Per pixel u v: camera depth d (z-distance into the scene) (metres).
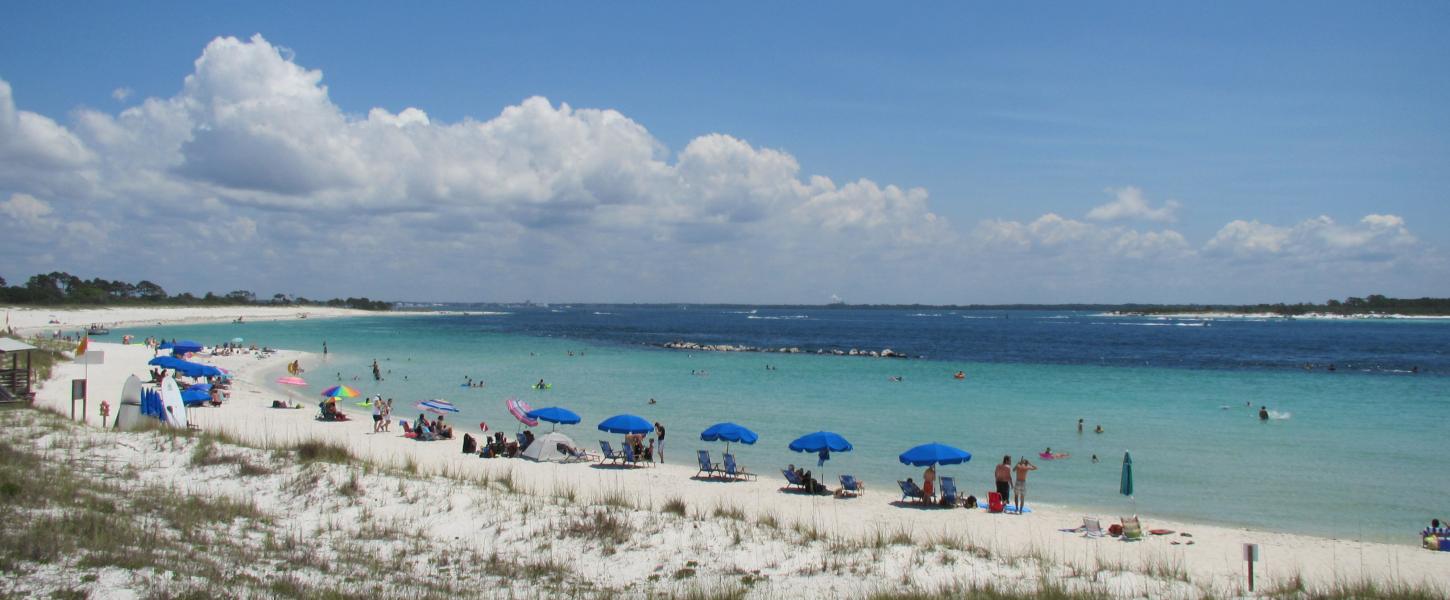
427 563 13.02
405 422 32.62
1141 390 50.78
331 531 14.50
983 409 41.34
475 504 17.12
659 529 15.97
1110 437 32.84
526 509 16.94
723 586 12.55
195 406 36.84
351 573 11.84
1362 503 22.31
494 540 14.85
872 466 27.42
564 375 59.19
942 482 21.92
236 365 60.09
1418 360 79.38
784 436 33.12
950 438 32.62
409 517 15.94
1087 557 16.91
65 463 16.97
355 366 64.06
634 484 23.66
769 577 13.31
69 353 54.31
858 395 47.44
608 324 183.12
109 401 33.97
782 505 21.47
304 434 30.03
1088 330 163.00
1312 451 29.80
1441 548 17.97
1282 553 17.64
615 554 14.31
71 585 9.27
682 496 22.08
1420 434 33.72
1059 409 41.25
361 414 37.78
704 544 15.10
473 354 79.75
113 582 9.59
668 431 34.41
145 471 17.77
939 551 15.45
